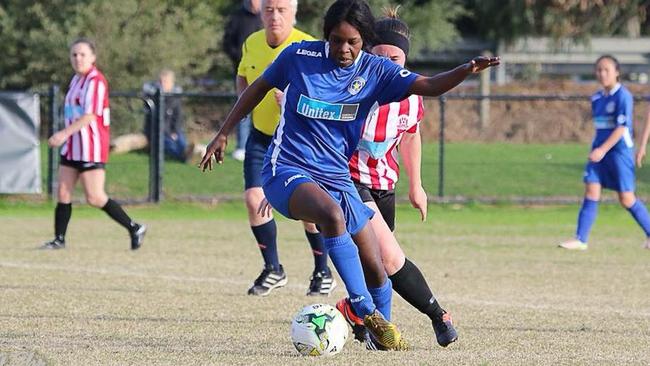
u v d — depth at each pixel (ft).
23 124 172.14
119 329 69.31
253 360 57.72
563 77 350.23
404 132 65.16
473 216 169.58
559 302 85.92
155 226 149.59
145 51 250.98
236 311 78.28
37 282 92.84
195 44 262.47
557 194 187.83
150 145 175.32
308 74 57.57
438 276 102.17
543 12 328.70
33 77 255.70
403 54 64.18
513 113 262.47
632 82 324.39
